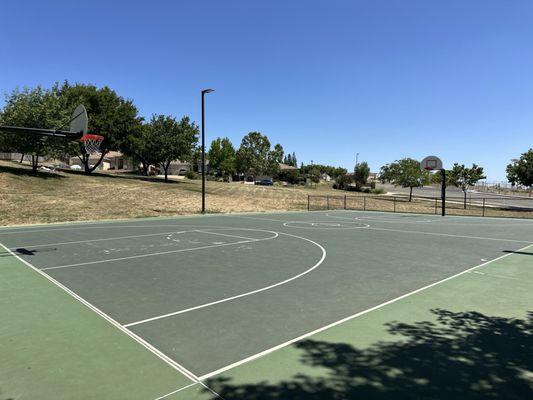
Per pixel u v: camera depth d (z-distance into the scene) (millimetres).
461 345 4965
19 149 32031
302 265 9945
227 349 4785
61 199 26797
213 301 6785
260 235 15852
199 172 84312
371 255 11523
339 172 103125
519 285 8094
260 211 29453
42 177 33844
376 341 5078
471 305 6688
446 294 7371
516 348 4883
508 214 32000
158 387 3854
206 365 4352
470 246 13594
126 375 4102
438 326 5648
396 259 10930
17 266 9625
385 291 7551
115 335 5207
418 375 4160
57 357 4527
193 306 6500
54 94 34625
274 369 4266
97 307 6414
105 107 45062
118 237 14844
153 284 7926
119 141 45281
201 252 11742
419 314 6184
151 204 28688
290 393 3766
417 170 45031
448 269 9664
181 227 18469
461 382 4016
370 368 4312
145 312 6172
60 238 14508
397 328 5551
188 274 8828
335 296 7164
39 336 5160
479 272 9344
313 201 40094
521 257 11438
